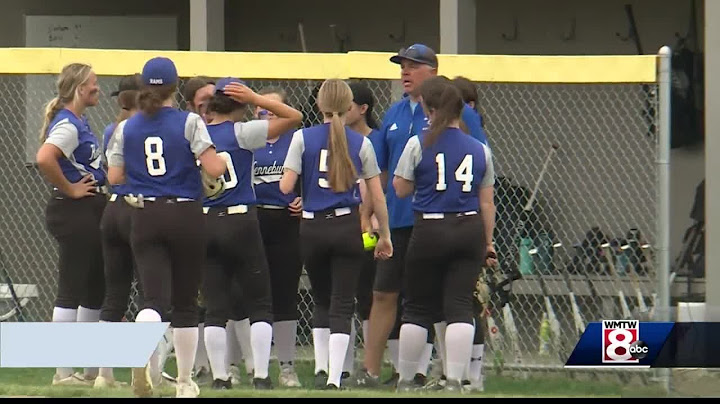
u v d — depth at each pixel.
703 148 43.91
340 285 27.55
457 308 26.78
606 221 40.25
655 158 32.88
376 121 34.47
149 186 24.88
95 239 27.95
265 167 29.59
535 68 31.33
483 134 28.48
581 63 31.12
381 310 29.39
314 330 28.59
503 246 36.19
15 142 38.34
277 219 29.73
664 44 44.66
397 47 47.41
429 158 26.41
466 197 26.52
